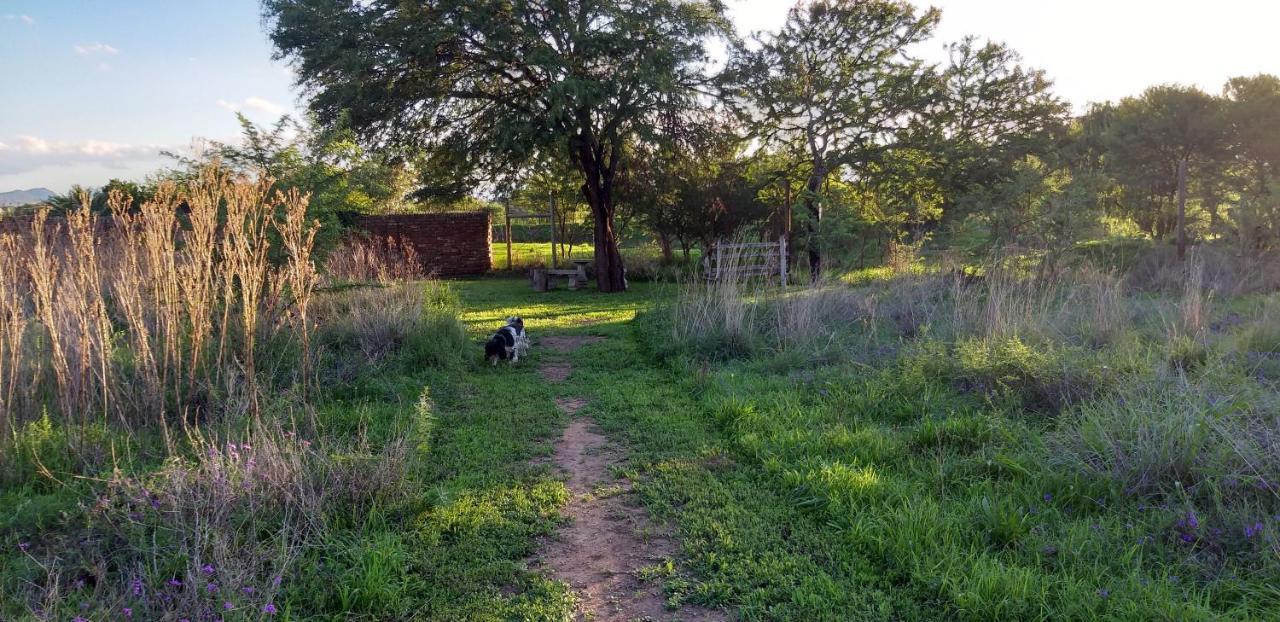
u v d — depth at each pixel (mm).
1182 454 4254
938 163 22641
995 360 6645
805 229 21922
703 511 4516
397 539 4039
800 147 24891
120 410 5324
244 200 6191
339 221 12648
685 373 8523
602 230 21391
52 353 5793
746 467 5289
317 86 19938
